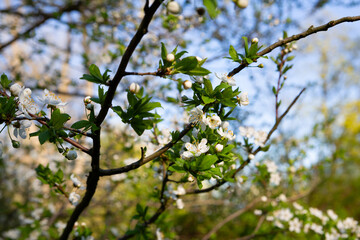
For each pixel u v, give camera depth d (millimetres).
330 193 9719
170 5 1168
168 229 3287
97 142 1515
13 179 6000
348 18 1499
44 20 4805
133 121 1459
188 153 1595
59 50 5184
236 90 1624
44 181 2271
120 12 5184
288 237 4457
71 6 5219
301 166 4219
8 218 5523
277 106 2684
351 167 10844
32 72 5484
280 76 2688
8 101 1350
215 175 1564
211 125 1628
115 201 5000
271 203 4047
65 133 1383
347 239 3475
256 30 4699
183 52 1390
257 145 2602
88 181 1771
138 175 3908
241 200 6703
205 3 1011
